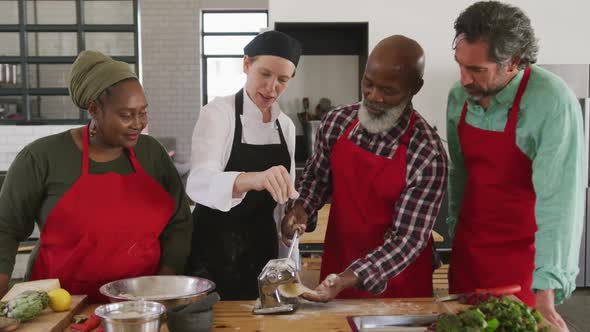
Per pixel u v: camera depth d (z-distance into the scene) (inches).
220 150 81.9
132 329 53.7
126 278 72.1
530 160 75.4
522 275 78.5
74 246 73.5
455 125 85.4
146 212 75.6
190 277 70.0
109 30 251.8
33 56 250.1
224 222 86.7
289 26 199.8
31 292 63.1
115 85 69.5
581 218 70.4
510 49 66.5
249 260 88.1
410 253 73.2
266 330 62.9
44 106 257.3
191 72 401.4
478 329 54.6
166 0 395.2
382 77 71.8
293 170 92.4
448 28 187.6
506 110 75.8
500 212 78.9
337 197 82.9
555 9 191.0
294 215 82.0
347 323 64.8
